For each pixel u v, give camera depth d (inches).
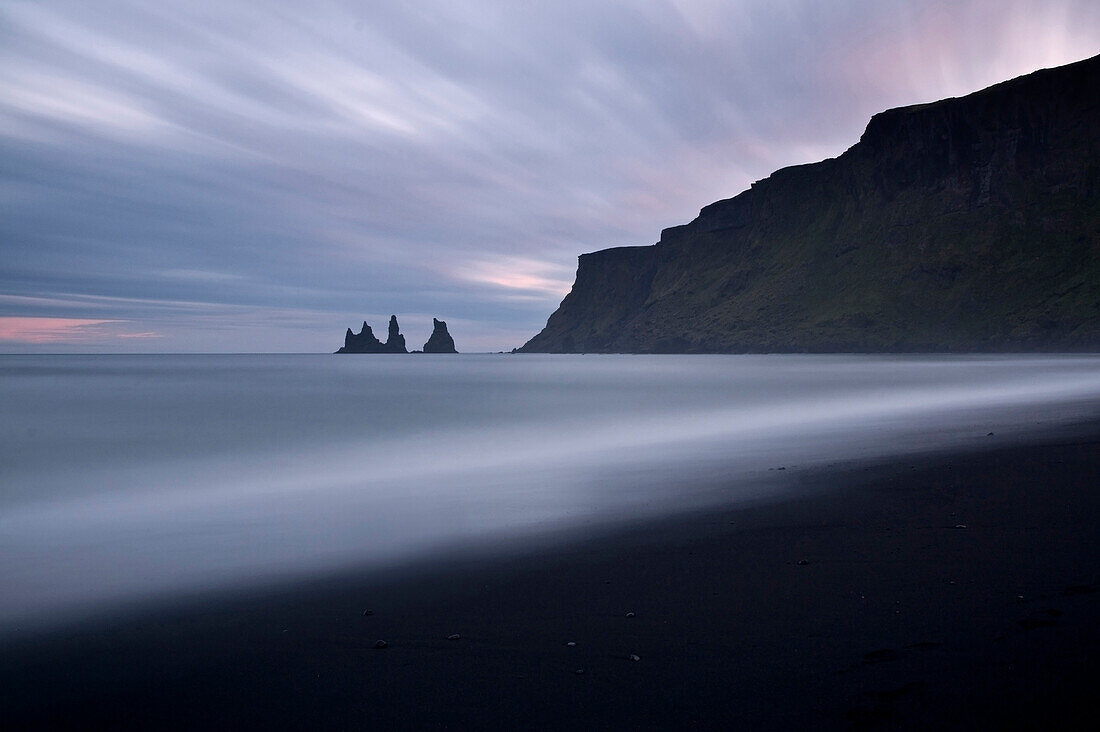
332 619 252.1
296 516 476.7
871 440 743.7
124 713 182.9
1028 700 150.9
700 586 255.9
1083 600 207.0
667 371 4173.2
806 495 431.2
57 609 285.7
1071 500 350.9
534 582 280.4
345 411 1491.1
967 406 1194.0
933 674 167.8
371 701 178.9
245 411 1505.9
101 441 996.6
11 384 2856.8
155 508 534.0
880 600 223.1
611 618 228.4
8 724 179.0
